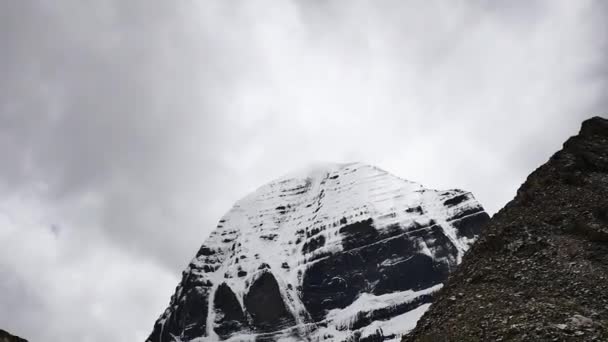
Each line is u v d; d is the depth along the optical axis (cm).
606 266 4409
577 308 4100
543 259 4678
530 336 3894
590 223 4803
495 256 4925
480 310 4378
